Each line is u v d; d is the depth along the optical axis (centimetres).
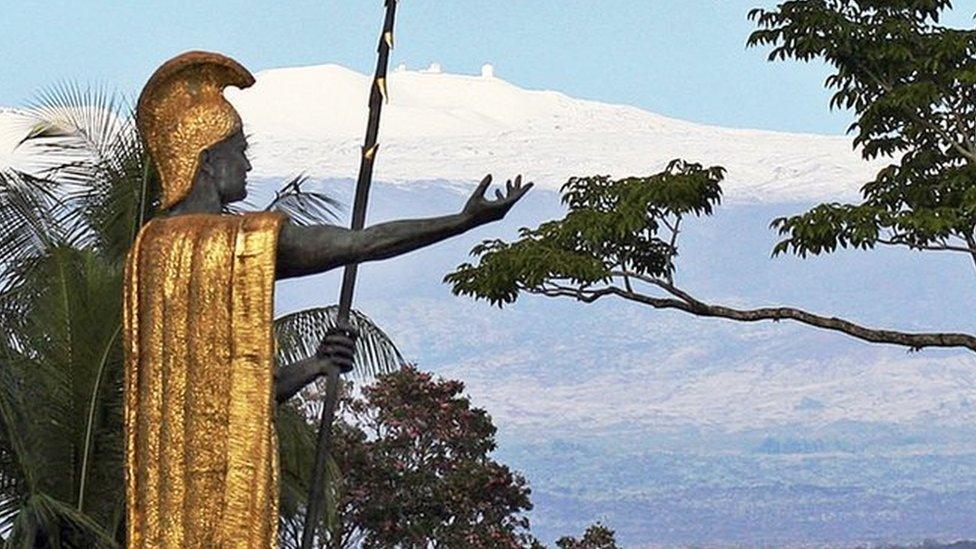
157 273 2006
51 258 3678
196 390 1994
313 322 3753
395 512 5734
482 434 5997
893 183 4131
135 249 2012
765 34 4128
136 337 2005
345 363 2048
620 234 3962
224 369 1992
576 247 4028
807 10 4075
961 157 4109
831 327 4000
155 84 2072
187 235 2008
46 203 3772
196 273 2000
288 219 2020
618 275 3969
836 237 3944
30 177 3769
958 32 4019
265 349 1989
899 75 4097
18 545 3475
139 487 1997
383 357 3778
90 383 3675
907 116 4091
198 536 1984
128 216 3759
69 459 3697
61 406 3681
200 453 1991
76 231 3794
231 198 2078
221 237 2003
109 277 3688
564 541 6581
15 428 3631
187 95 2077
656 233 4038
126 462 2006
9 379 3638
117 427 3709
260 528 1977
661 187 3972
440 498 5772
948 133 4078
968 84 4019
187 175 2061
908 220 3891
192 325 1998
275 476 1988
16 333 3709
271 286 1991
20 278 3728
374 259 2017
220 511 1984
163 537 1988
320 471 2030
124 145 3769
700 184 3984
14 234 3744
